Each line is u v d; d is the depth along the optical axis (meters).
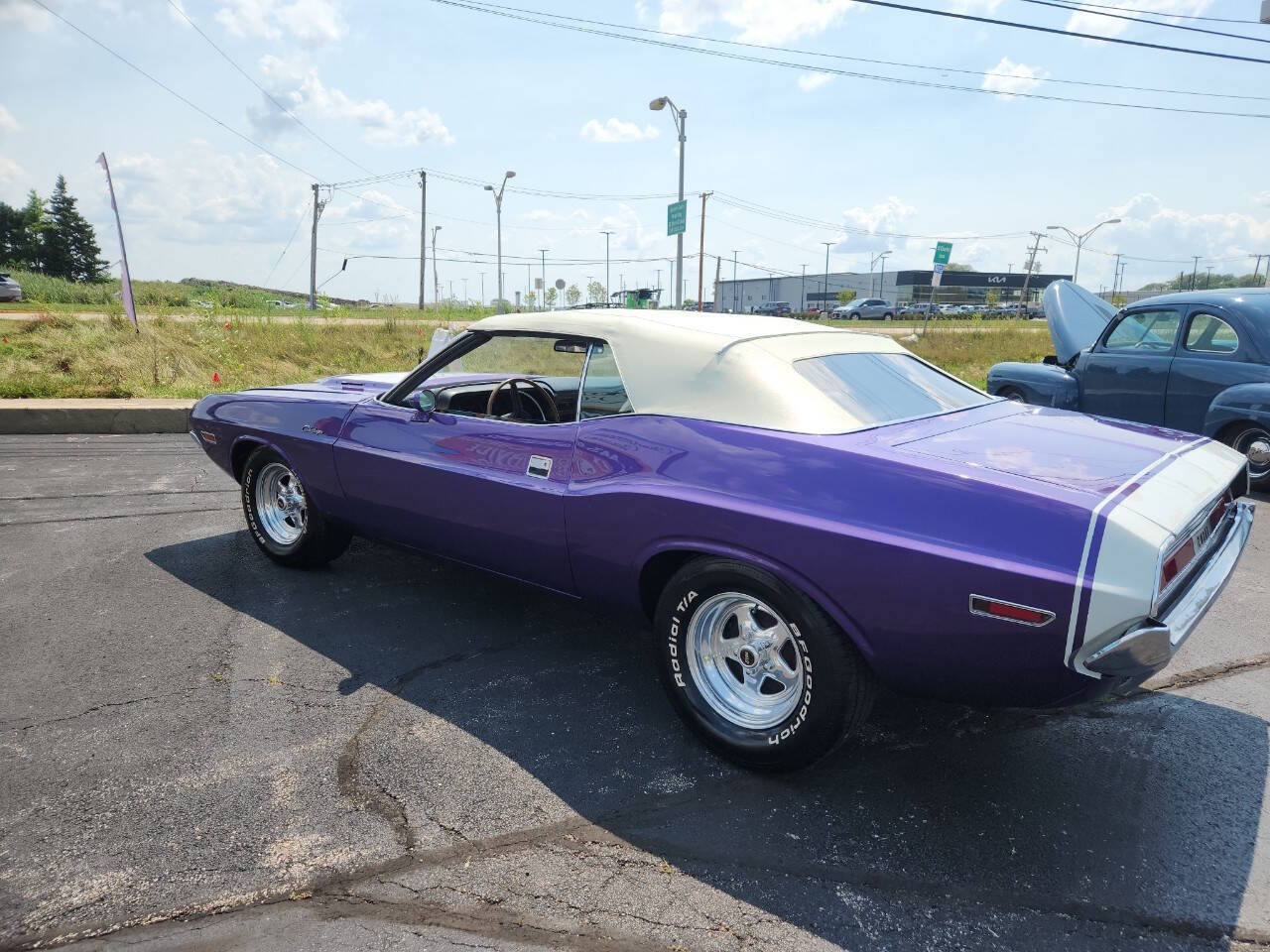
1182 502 2.29
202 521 5.43
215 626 3.78
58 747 2.76
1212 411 6.86
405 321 21.20
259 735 2.87
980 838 2.40
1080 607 2.06
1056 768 2.78
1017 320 50.50
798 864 2.27
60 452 7.60
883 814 2.51
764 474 2.54
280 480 4.43
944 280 98.88
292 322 18.44
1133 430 3.03
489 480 3.25
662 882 2.19
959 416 3.06
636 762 2.77
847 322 54.47
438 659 3.50
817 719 2.48
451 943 1.96
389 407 3.82
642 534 2.77
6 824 2.36
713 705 2.78
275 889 2.13
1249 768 2.79
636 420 2.90
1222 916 2.10
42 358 11.69
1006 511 2.21
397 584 4.36
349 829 2.38
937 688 2.37
